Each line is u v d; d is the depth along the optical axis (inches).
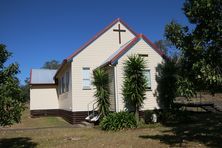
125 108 740.7
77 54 898.7
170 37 449.4
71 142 511.5
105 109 743.7
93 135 588.4
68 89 954.1
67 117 971.9
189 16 417.7
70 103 902.4
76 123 858.8
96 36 926.4
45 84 1259.8
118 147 438.9
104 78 753.0
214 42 398.3
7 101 354.6
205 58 392.8
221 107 976.9
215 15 395.9
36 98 1253.1
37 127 805.2
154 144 449.4
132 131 616.4
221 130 557.3
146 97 745.0
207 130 567.8
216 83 391.9
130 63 697.6
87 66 902.4
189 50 416.2
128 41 959.6
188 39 425.1
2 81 372.2
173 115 721.6
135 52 773.3
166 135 535.8
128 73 701.3
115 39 946.1
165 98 765.3
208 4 388.8
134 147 434.0
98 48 922.1
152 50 789.2
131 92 687.7
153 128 644.7
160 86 781.3
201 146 419.2
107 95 748.0
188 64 427.8
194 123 693.3
